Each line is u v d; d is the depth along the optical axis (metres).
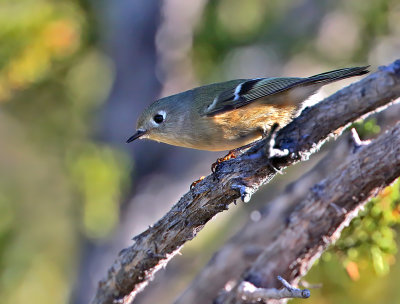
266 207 10.24
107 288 7.61
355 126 8.71
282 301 7.52
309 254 7.52
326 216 7.26
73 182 11.89
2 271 13.20
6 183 14.53
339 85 12.23
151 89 12.39
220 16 13.23
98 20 12.76
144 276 7.32
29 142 14.02
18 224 14.24
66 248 14.23
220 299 7.81
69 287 13.74
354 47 12.88
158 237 6.99
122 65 12.40
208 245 13.80
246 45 13.23
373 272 9.10
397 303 9.36
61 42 11.96
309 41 13.09
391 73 5.66
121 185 11.63
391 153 6.60
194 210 6.66
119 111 12.37
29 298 13.48
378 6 12.62
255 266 7.71
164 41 12.37
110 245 12.24
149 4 12.16
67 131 13.84
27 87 12.89
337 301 9.41
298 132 6.09
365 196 6.97
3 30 11.72
